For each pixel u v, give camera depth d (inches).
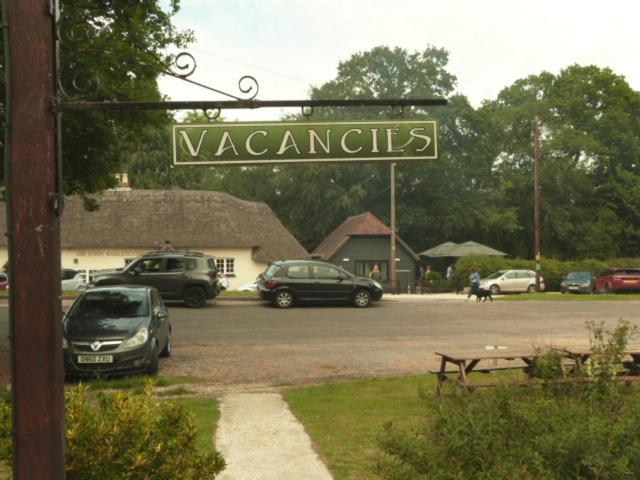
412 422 303.1
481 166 2322.8
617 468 144.0
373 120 190.4
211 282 984.9
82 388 173.0
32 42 135.9
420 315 892.0
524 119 2365.9
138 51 482.0
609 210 2354.8
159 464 157.9
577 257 2372.0
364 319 837.8
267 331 717.9
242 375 464.8
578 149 2304.4
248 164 189.6
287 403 351.9
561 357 274.5
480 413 175.5
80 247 1657.2
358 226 1919.3
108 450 154.3
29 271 133.0
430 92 2251.5
